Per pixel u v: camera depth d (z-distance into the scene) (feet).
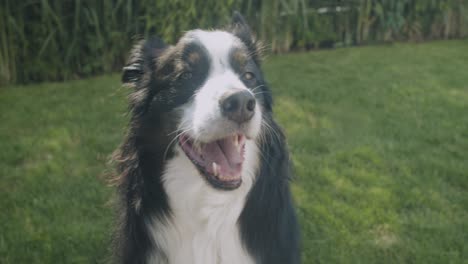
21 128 4.42
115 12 5.94
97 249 3.10
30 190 3.55
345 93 5.13
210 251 2.53
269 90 2.64
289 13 6.63
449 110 4.67
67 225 3.24
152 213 2.50
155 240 2.53
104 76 6.00
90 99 5.11
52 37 5.76
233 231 2.52
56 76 5.99
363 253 3.05
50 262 3.03
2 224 3.27
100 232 3.21
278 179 2.56
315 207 3.36
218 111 2.25
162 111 2.44
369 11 7.14
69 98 5.16
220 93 2.27
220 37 2.49
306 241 3.14
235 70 2.46
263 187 2.52
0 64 5.66
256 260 2.55
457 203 3.41
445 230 3.17
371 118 4.51
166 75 2.48
